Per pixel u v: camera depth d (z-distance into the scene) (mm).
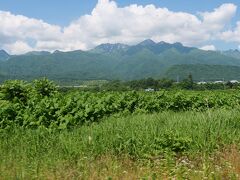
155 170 8797
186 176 8242
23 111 14531
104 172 8648
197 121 12227
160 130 11211
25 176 8398
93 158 9562
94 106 15500
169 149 10070
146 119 13359
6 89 16656
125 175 8445
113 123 12820
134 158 9828
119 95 20109
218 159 9609
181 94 22438
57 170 8812
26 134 12383
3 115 14211
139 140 10414
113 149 10117
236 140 10820
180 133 10859
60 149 10500
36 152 10539
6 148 11250
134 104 19031
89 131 11906
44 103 14688
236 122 12477
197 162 9531
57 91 18281
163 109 20391
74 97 16297
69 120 13484
